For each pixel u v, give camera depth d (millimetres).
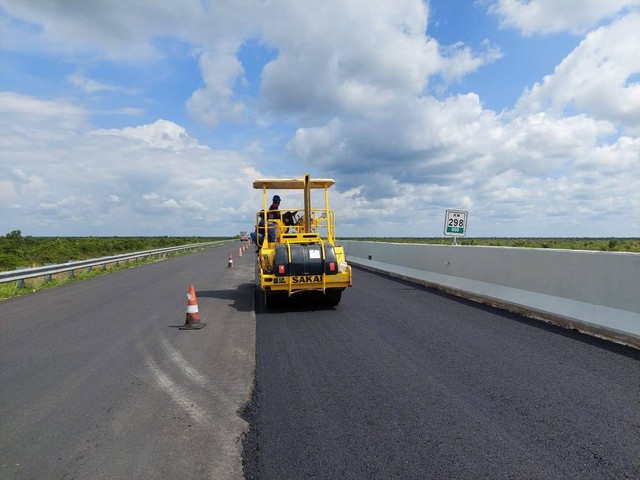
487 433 4070
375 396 5004
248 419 4527
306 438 4086
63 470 3648
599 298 7527
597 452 3705
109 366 6359
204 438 4148
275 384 5492
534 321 8508
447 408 4629
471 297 11305
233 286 15227
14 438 4223
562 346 6754
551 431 4074
